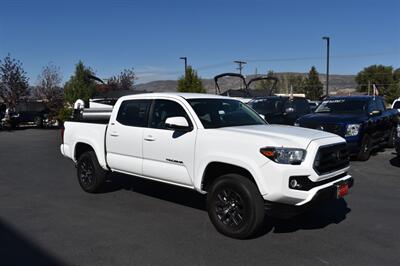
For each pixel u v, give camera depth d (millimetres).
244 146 4898
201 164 5324
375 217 5965
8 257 4523
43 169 10227
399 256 4531
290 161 4645
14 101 29859
